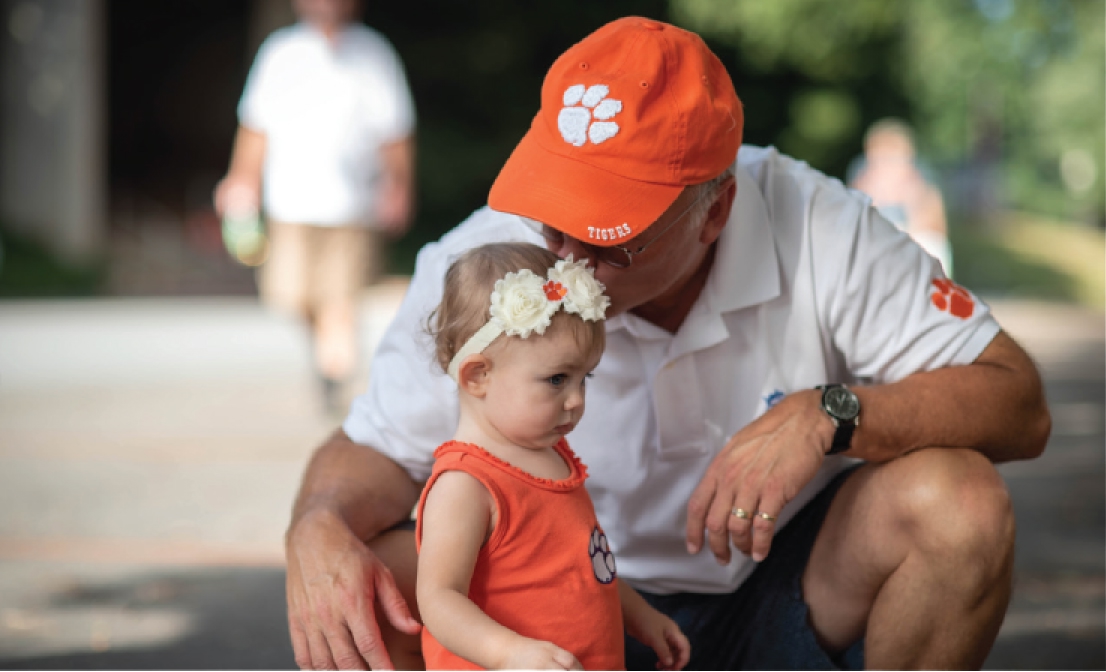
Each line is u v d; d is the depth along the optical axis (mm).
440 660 1865
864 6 21328
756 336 2092
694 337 2045
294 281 6195
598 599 1890
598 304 1856
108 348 9055
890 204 9078
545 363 1837
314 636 1928
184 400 6844
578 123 1895
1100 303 17844
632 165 1870
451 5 20453
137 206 18672
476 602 1838
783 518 2156
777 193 2148
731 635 2211
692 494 2012
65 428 5930
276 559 3771
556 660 1679
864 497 2016
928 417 1969
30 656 2928
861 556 2018
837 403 1939
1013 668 2771
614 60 1941
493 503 1828
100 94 15312
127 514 4273
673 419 2090
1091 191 43750
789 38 21281
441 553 1789
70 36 14977
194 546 3898
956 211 42969
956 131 45375
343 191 6148
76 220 15078
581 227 1853
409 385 2139
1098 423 6438
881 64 22688
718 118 1908
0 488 4641
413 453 2160
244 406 6641
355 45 6242
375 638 1895
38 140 15039
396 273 16594
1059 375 8641
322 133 6109
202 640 3057
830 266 2090
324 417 6305
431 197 20125
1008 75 39875
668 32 1979
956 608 1937
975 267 22531
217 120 23078
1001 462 2156
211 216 16141
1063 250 28844
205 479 4828
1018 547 3918
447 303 1911
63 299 13242
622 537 2221
